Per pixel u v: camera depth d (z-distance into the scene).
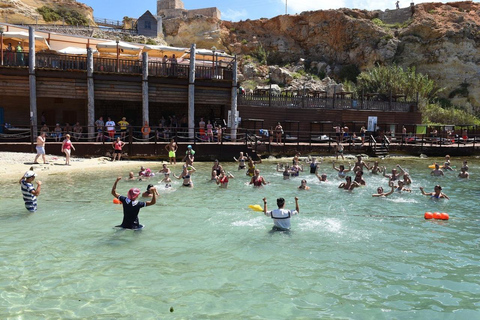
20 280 6.49
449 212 11.84
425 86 48.28
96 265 7.20
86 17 57.91
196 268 7.15
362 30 57.41
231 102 26.92
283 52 61.62
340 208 12.11
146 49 26.97
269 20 63.62
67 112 29.17
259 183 15.54
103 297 5.96
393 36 56.69
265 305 5.81
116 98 24.48
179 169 19.89
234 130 26.50
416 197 13.99
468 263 7.62
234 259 7.63
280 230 9.58
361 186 15.88
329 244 8.61
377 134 34.38
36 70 22.45
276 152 26.97
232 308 5.70
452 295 6.24
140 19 57.88
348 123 34.69
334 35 59.75
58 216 10.53
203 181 16.67
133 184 15.42
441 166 23.52
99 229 9.43
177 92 25.91
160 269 7.07
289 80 52.62
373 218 10.93
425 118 45.97
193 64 25.16
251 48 61.03
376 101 36.06
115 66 24.38
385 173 19.22
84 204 11.91
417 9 58.84
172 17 65.19
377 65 55.78
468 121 46.59
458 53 54.38
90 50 23.16
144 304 5.77
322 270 7.16
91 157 21.95
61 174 17.17
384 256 7.93
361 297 6.12
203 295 6.10
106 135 23.97
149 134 26.45
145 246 8.29
